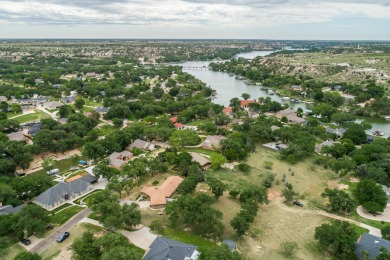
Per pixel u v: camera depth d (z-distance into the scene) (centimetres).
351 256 9775
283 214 12719
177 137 19400
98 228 11269
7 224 10594
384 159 16188
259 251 10456
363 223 12050
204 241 10769
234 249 10181
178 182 14438
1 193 12456
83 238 9888
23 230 10600
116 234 9969
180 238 10838
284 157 18338
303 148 18588
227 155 17562
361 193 13300
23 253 9025
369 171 15338
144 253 9950
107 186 13288
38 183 13725
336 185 15262
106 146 18025
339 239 10069
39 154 18300
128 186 13662
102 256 8831
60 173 16112
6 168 15112
